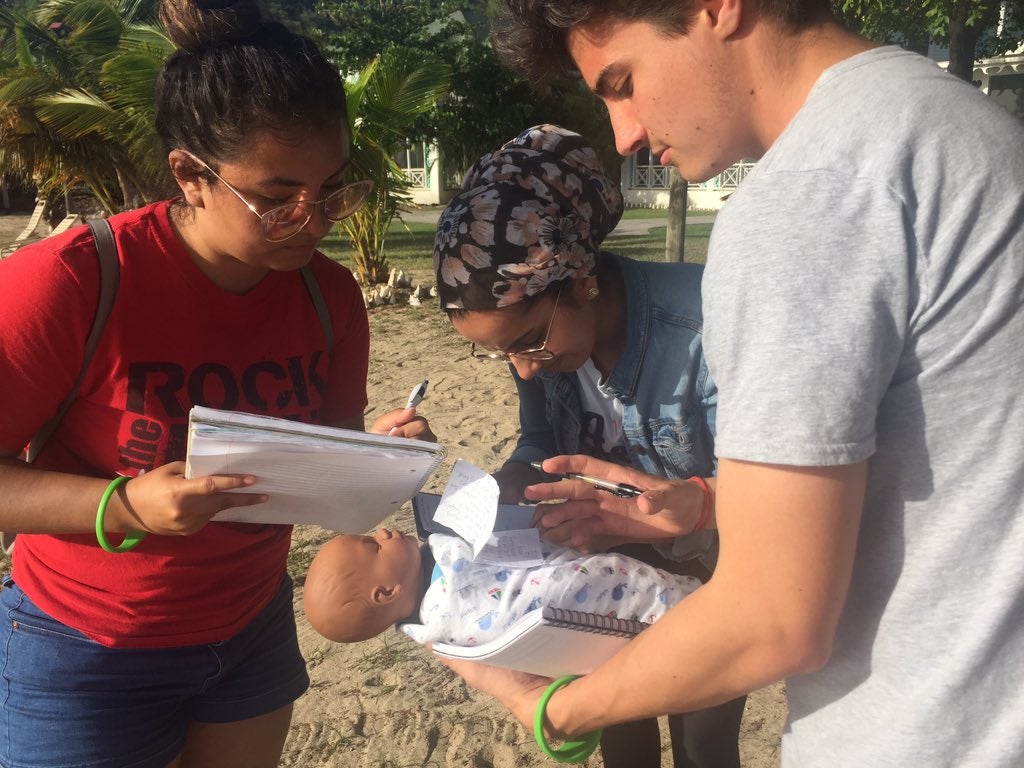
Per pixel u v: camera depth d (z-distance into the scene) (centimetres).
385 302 1209
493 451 605
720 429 116
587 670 171
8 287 169
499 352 207
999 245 108
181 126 172
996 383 110
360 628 212
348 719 346
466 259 189
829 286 109
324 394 216
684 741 240
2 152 1407
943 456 114
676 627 124
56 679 189
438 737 334
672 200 976
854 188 111
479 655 168
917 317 110
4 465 175
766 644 116
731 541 117
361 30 2125
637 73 132
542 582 193
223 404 193
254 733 220
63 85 1330
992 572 114
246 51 166
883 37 858
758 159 137
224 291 189
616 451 230
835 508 110
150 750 199
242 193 172
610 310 209
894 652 120
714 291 117
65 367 175
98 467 189
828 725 128
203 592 196
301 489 171
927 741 118
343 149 180
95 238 177
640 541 213
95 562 188
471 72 2017
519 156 190
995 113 115
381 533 222
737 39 124
